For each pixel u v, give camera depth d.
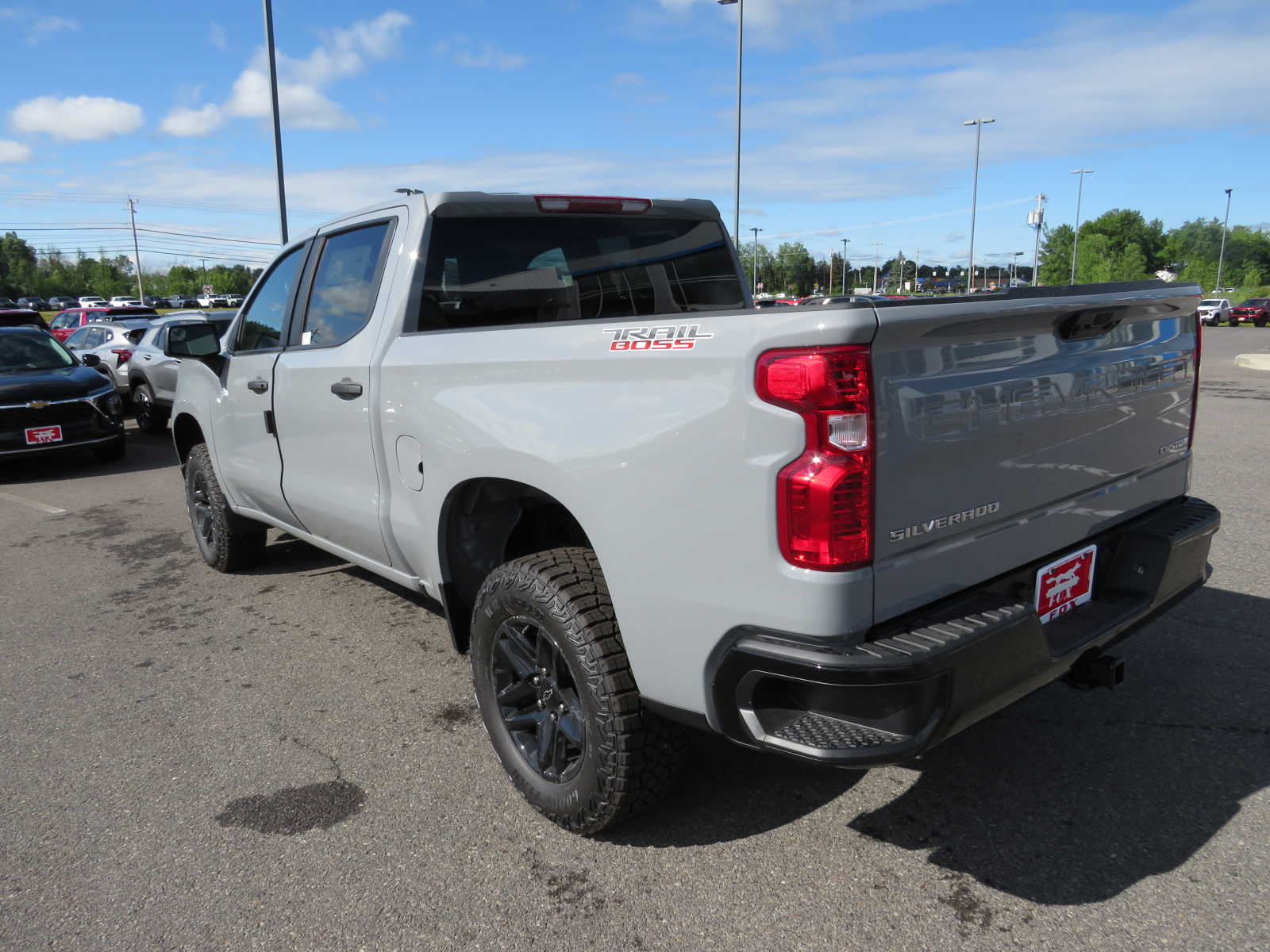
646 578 2.21
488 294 3.46
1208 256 117.00
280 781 3.03
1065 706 3.30
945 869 2.43
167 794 2.96
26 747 3.32
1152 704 3.29
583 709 2.44
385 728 3.39
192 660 4.12
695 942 2.19
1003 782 2.84
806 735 1.99
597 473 2.29
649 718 2.40
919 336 1.95
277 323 4.19
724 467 2.00
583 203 3.71
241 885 2.47
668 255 4.05
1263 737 3.04
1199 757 2.93
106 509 7.65
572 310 3.71
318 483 3.81
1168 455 2.90
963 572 2.14
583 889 2.41
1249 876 2.34
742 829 2.65
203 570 5.61
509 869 2.51
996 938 2.16
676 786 2.61
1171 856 2.44
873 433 1.87
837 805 2.75
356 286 3.57
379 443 3.27
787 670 1.94
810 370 1.84
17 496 8.41
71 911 2.38
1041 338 2.28
